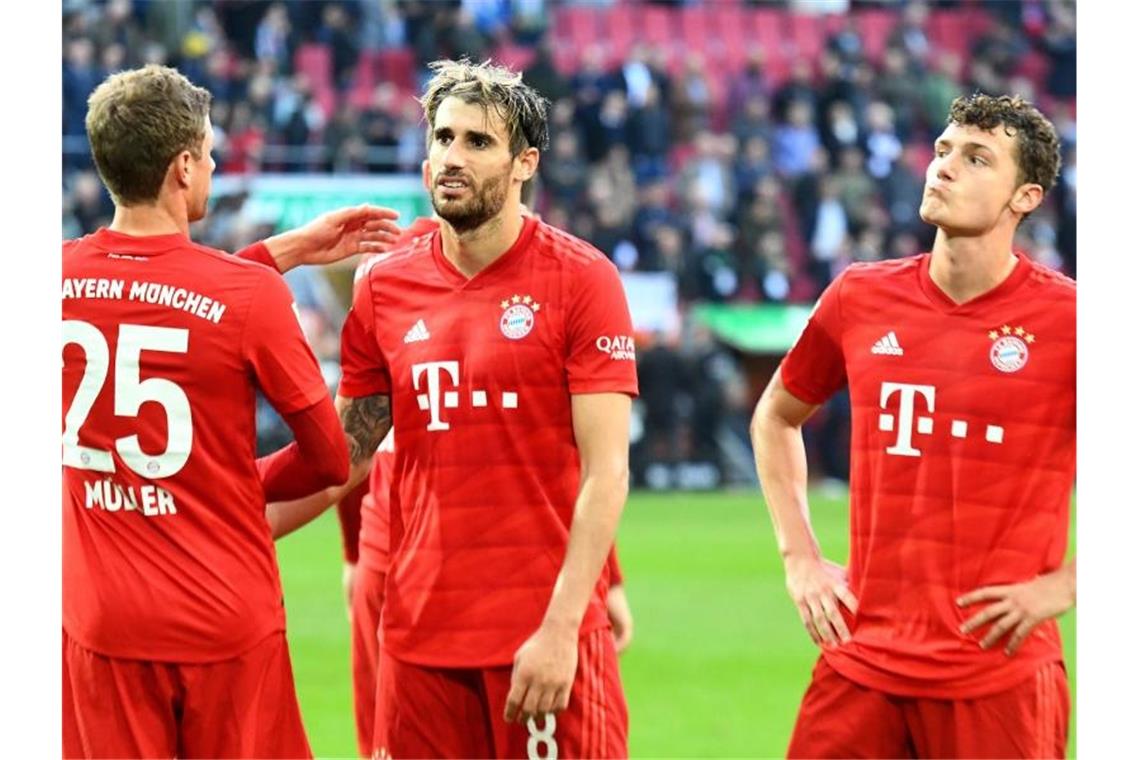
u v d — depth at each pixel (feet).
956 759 52.24
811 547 55.42
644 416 214.07
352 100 246.68
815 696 54.24
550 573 51.93
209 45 238.89
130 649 51.06
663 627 122.72
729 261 228.02
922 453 52.49
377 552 61.67
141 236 51.75
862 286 54.24
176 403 51.03
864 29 280.10
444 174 50.83
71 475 51.80
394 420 53.52
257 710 51.90
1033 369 52.01
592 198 228.63
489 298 52.24
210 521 51.44
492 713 52.01
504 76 51.67
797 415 56.95
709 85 263.70
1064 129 263.29
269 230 212.64
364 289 54.49
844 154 244.83
